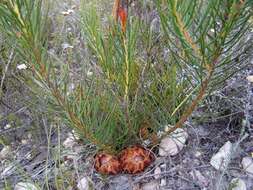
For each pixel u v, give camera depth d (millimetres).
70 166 325
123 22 256
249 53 253
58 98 260
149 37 298
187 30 209
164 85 319
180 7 198
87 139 298
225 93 337
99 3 339
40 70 241
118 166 309
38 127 365
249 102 318
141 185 304
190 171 304
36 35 221
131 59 271
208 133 329
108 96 295
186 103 317
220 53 217
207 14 197
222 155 305
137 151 307
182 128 330
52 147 353
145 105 309
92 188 306
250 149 308
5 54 396
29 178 324
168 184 301
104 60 282
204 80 256
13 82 382
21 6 203
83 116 288
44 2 347
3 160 355
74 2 471
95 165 314
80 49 370
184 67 278
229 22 195
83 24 295
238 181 285
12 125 381
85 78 301
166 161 313
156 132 312
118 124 306
